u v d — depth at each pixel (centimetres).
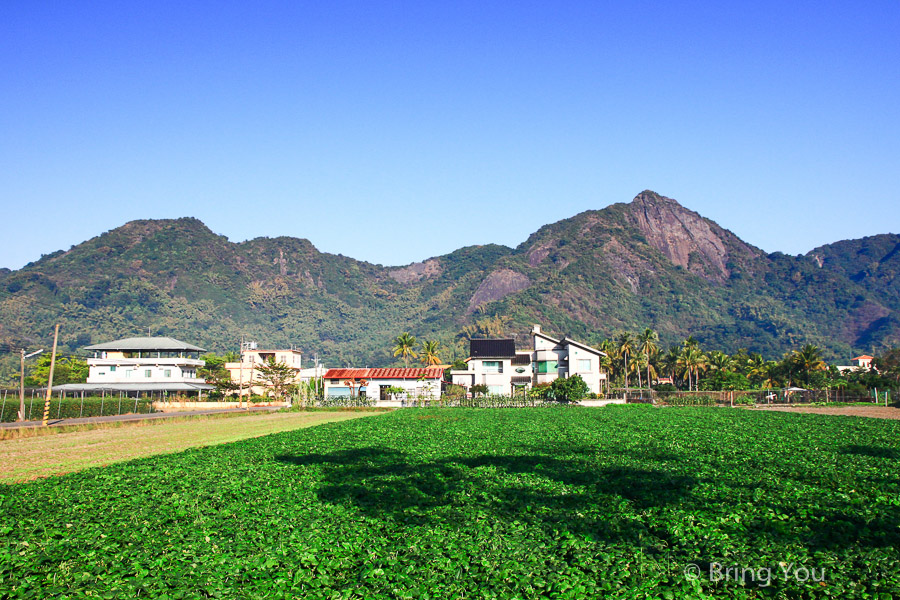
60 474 3166
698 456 3459
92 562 1628
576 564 1591
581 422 5797
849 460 3212
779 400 9444
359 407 8800
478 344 10838
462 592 1450
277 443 4256
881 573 1491
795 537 1780
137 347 11069
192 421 6819
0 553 1666
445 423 5866
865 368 19038
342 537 1817
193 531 1909
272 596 1446
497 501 2292
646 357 15375
